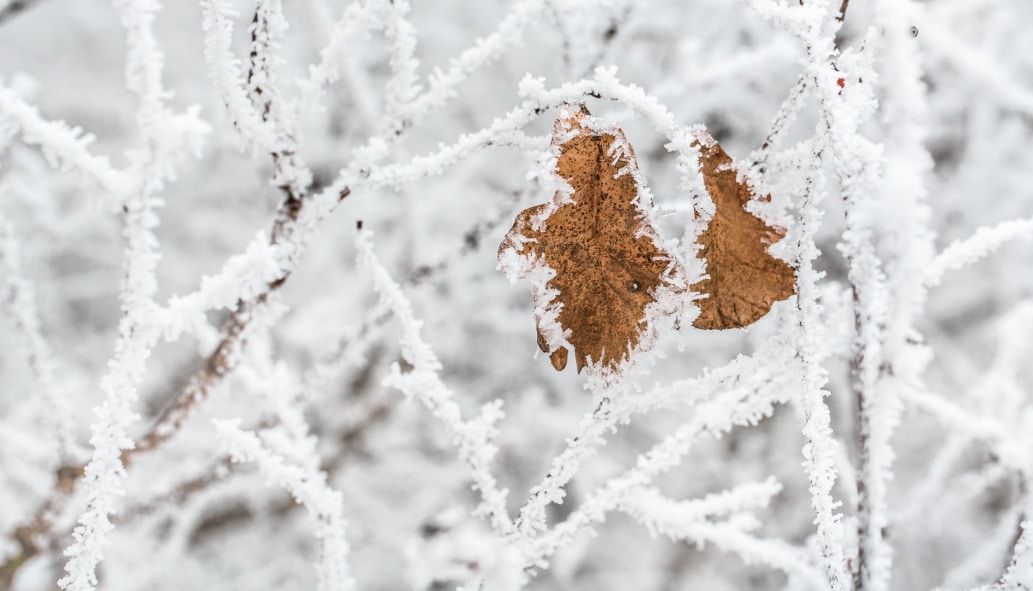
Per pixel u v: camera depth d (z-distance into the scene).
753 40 1.08
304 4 1.04
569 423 1.24
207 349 0.69
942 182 1.23
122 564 1.03
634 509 0.65
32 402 1.02
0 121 0.60
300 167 0.64
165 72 1.24
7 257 0.75
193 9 1.24
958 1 0.93
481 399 1.25
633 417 1.26
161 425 0.68
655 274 0.61
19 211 1.16
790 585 0.70
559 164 0.61
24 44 1.31
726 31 1.09
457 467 1.23
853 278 0.62
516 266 0.61
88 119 1.33
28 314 0.75
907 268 0.63
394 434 1.21
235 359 0.67
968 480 0.78
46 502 0.72
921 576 1.12
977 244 0.63
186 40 1.24
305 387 0.73
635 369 0.62
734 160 0.61
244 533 1.23
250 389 0.72
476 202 1.25
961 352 1.28
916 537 1.10
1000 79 0.89
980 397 0.79
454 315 1.21
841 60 0.61
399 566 1.22
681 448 0.64
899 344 0.63
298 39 1.12
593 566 1.33
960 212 1.25
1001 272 1.26
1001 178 1.23
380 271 0.65
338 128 1.15
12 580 0.72
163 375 1.18
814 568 0.67
